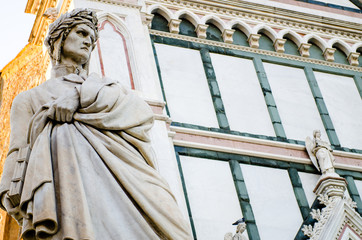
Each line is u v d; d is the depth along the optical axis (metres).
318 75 15.97
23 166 6.57
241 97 14.66
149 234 6.20
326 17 17.08
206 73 14.78
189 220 12.05
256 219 12.59
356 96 15.94
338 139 14.79
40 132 6.73
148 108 7.14
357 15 17.66
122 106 6.92
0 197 6.61
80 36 7.72
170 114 13.64
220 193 12.70
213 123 13.88
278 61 15.82
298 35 16.42
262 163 13.52
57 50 7.67
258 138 13.98
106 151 6.57
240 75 15.12
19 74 17.47
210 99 14.31
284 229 12.62
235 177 13.05
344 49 16.77
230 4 16.28
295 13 16.81
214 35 15.65
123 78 13.20
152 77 13.48
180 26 15.49
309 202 13.17
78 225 6.02
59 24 7.74
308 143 14.12
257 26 16.14
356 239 12.40
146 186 6.52
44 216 5.96
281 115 14.73
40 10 15.97
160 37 15.04
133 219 6.23
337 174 13.46
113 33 13.95
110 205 6.27
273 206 12.91
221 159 13.27
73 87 7.30
